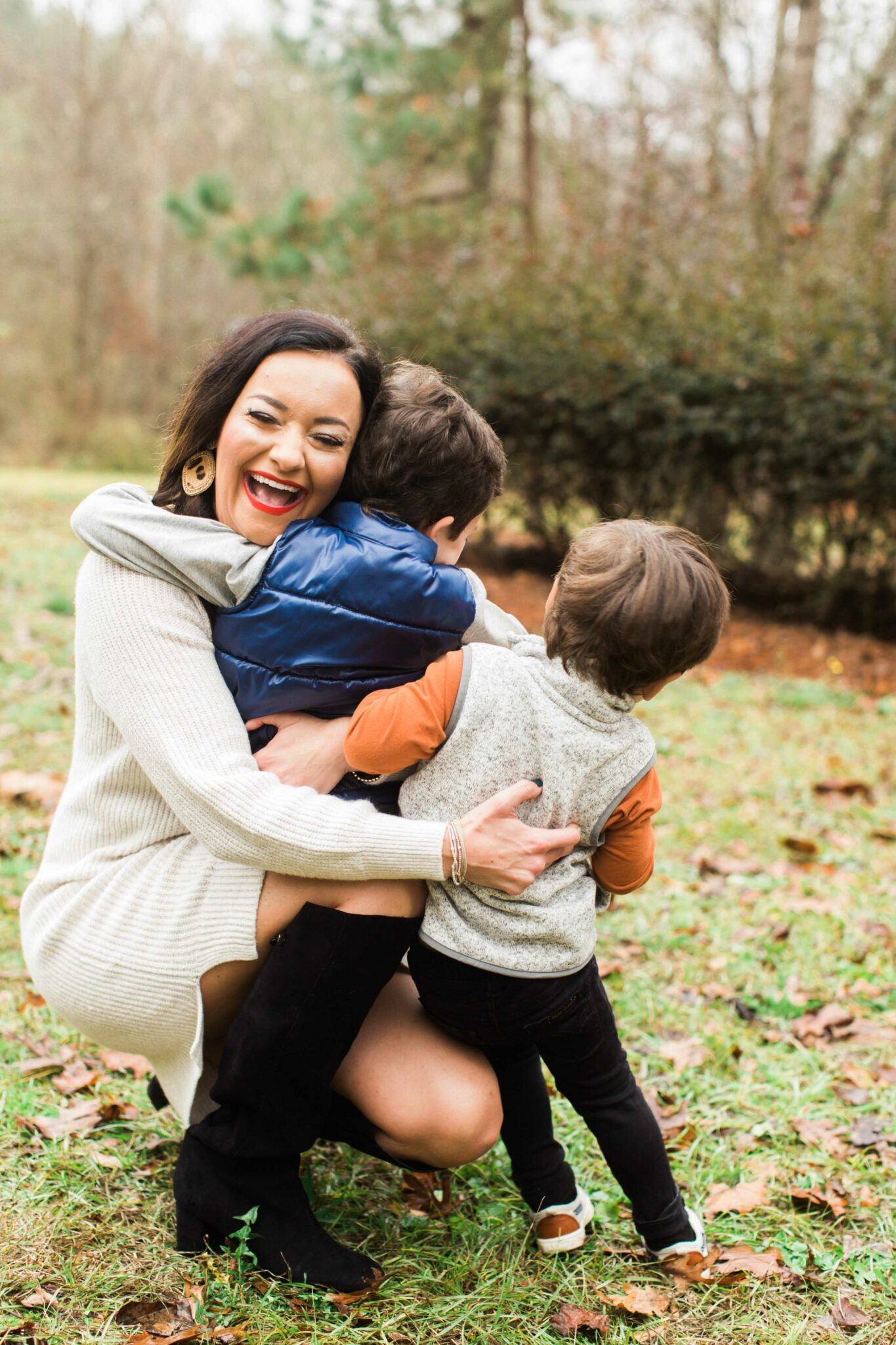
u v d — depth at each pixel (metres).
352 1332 1.79
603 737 1.85
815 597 8.45
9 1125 2.28
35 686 5.64
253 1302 1.84
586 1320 1.88
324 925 1.84
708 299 8.56
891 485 7.43
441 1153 1.93
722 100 12.17
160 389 27.66
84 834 2.06
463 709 1.85
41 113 29.23
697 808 4.50
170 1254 1.94
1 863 3.60
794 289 8.16
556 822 1.87
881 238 8.54
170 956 1.92
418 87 15.98
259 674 1.93
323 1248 1.93
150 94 28.25
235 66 30.50
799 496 7.99
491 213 12.04
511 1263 2.00
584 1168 2.32
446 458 1.99
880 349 7.43
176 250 30.61
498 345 9.12
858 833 4.34
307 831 1.81
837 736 5.69
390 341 9.80
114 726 2.03
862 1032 2.89
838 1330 1.90
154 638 1.89
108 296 27.75
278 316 2.01
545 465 9.35
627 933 3.40
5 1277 1.85
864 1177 2.31
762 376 7.78
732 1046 2.77
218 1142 1.91
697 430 8.04
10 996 2.83
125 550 1.90
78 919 2.00
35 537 10.59
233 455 1.97
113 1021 1.97
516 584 9.60
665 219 9.90
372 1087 1.94
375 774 1.95
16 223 28.27
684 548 1.83
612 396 8.50
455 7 15.35
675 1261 2.02
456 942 1.86
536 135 14.45
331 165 30.58
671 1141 2.43
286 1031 1.84
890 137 10.40
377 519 1.96
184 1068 2.01
